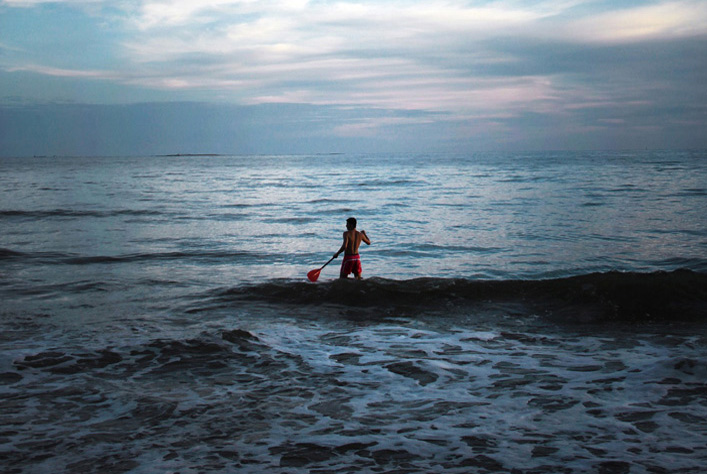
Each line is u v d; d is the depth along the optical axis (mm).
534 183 44844
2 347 6285
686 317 7613
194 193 39062
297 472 3383
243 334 6789
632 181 44719
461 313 8047
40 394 4836
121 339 6645
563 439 3807
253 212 25797
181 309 8383
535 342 6559
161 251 14938
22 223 21422
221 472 3385
